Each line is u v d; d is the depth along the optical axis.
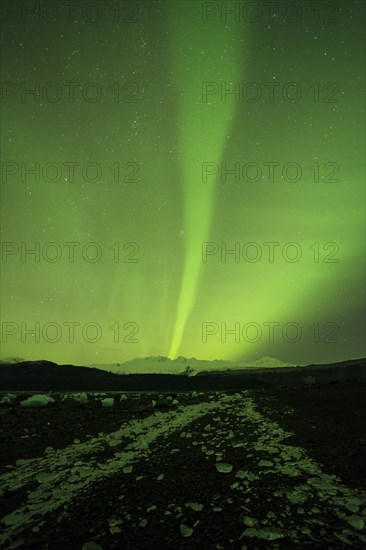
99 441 6.38
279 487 3.96
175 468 4.70
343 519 3.19
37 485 4.18
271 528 3.02
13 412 8.98
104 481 4.24
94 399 13.02
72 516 3.33
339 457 4.98
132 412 9.66
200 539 2.89
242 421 8.23
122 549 2.76
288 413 8.87
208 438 6.55
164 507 3.49
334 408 8.73
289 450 5.50
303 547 2.74
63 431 7.16
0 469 4.79
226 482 4.15
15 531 3.08
